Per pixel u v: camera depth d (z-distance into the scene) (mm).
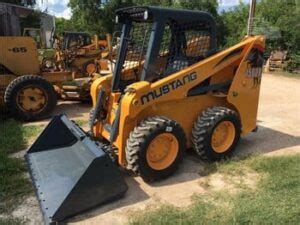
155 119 4816
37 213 4270
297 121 8062
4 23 8891
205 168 5281
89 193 4152
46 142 5438
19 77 8078
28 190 4758
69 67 12906
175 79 4984
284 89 12578
